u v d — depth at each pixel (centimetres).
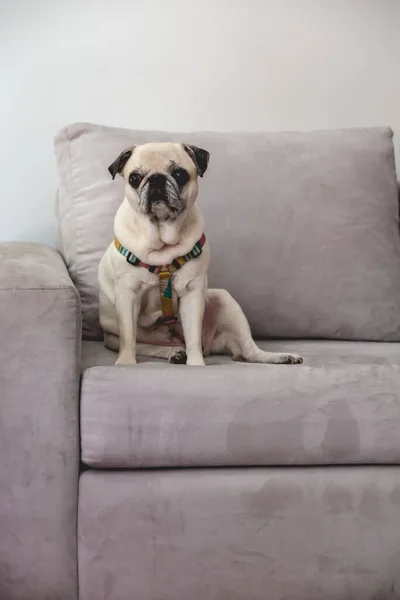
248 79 218
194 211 151
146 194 139
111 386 120
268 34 217
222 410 120
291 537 122
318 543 123
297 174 180
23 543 119
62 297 119
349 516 123
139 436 120
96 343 172
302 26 219
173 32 213
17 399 118
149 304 155
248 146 182
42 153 210
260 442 121
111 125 212
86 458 120
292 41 219
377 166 185
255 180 178
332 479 123
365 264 177
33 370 118
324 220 178
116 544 120
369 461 124
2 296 118
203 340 163
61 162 182
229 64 216
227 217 176
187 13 213
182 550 121
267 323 175
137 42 212
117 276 150
